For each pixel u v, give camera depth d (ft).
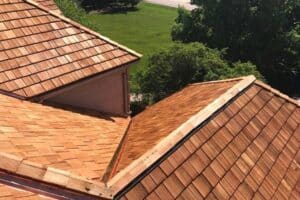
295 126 46.57
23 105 45.37
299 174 41.27
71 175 29.55
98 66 53.72
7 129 36.14
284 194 38.06
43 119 43.86
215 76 101.71
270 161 40.22
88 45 55.16
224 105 42.16
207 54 107.96
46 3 66.44
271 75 144.46
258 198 35.99
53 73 50.24
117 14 230.68
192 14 146.20
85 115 52.65
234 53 141.38
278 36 140.05
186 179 33.45
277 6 138.10
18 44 50.47
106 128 49.70
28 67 49.21
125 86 59.16
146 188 31.17
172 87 104.73
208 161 35.99
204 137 37.76
